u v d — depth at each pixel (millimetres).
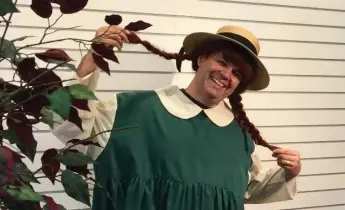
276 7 1838
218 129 1381
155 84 1674
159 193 1273
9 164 743
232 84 1340
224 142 1372
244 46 1299
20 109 841
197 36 1358
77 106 894
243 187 1395
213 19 1737
